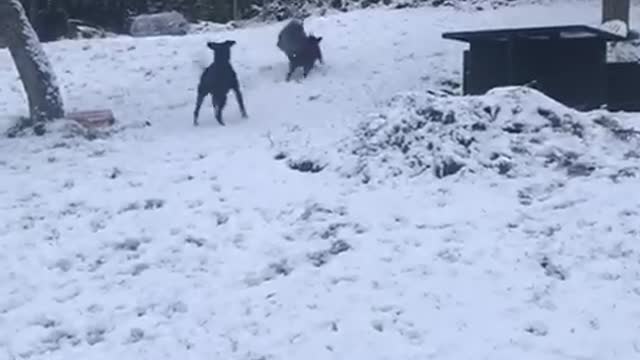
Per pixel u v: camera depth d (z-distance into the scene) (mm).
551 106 8820
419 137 8781
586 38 11562
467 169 8344
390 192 8234
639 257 6852
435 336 6055
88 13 22688
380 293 6742
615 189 7836
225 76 11539
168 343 6344
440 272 6922
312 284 6953
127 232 8039
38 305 7039
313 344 6113
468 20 16812
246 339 6293
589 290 6484
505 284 6699
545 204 7738
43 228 8266
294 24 13891
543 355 5676
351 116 11273
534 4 18125
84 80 14773
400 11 18156
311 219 7910
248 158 9680
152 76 14758
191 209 8414
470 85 11961
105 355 6254
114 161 9969
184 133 11133
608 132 8734
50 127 11203
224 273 7258
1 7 11516
